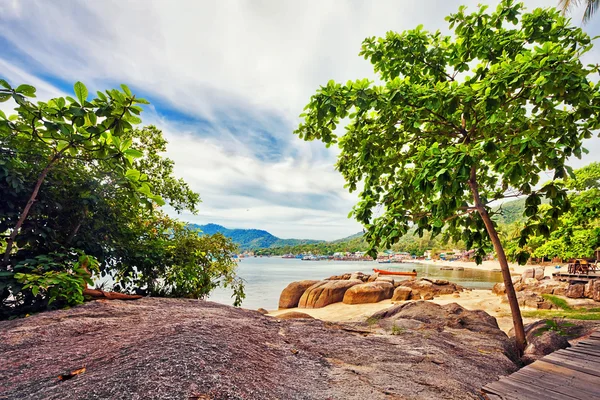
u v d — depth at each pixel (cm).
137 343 278
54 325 335
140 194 450
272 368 288
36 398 185
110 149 417
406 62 765
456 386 329
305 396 250
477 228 800
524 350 623
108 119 382
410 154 788
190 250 812
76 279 427
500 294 2420
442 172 464
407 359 402
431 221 624
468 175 463
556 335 629
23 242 443
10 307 431
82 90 375
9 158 413
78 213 505
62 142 401
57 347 279
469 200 800
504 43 646
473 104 556
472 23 702
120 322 371
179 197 999
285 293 2414
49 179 471
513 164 492
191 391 194
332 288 2352
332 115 605
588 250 1981
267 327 454
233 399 199
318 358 362
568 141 628
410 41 739
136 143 942
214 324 362
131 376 203
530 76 485
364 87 593
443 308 881
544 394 321
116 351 263
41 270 423
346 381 301
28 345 282
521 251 666
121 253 618
